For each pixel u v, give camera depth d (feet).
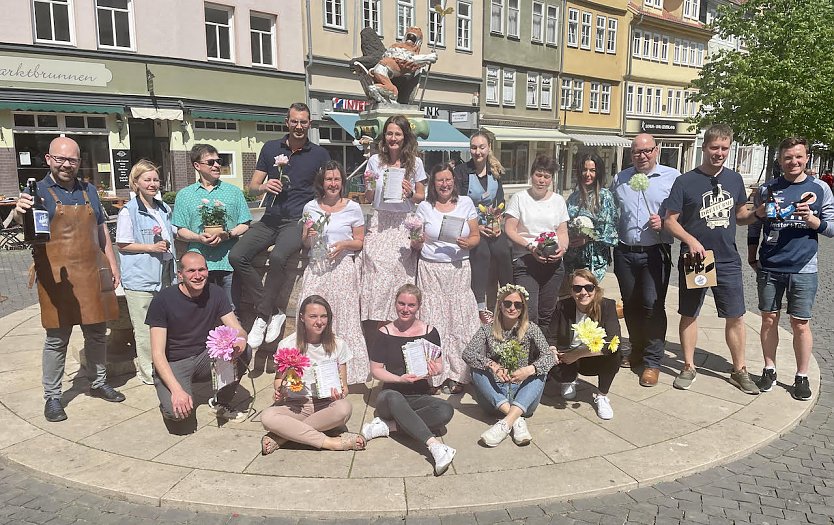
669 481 12.13
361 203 24.32
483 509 11.05
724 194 15.61
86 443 13.20
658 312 16.62
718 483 12.12
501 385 14.07
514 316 13.73
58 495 11.55
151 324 13.65
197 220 17.08
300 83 70.44
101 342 15.31
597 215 17.24
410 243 16.40
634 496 11.60
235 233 17.22
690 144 136.77
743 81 72.69
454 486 11.55
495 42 94.63
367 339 17.24
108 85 56.03
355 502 11.00
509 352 13.44
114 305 15.28
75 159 14.37
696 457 12.79
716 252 15.98
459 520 10.79
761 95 72.33
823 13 71.15
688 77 132.46
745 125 74.64
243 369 15.03
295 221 17.66
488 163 18.72
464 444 13.29
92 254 14.62
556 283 17.48
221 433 13.71
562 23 104.63
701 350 19.95
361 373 16.12
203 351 14.30
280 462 12.39
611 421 14.47
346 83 74.69
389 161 16.53
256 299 17.66
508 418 13.33
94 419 14.39
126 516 10.91
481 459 12.60
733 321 16.40
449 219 15.34
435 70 86.02
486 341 14.15
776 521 10.89
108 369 17.26
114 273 15.56
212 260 17.33
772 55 72.28
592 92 114.21
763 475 12.46
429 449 12.26
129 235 15.89
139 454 12.71
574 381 15.49
